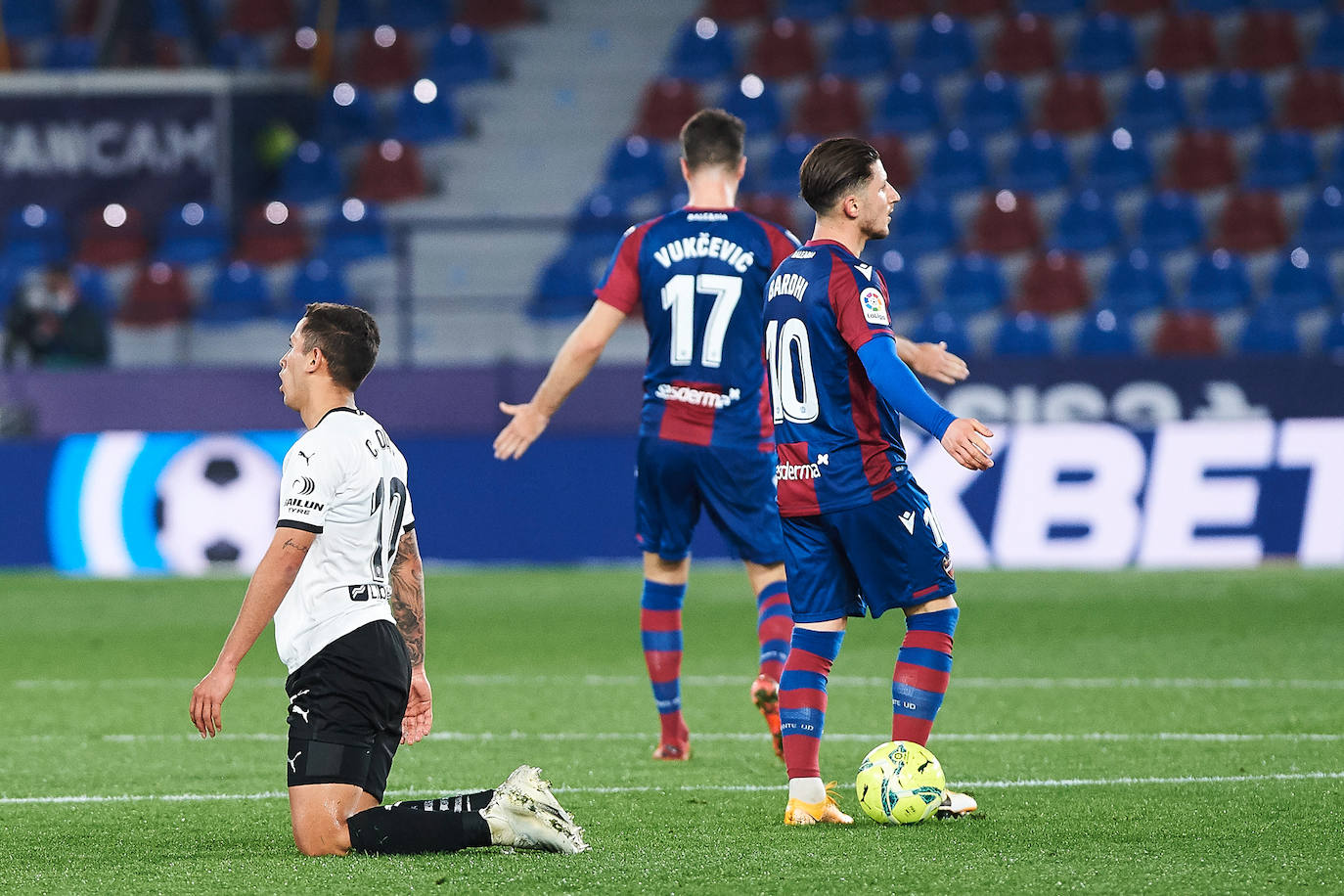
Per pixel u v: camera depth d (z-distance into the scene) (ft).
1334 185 207.00
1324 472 148.46
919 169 209.77
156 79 198.90
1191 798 59.11
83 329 165.17
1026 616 120.88
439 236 201.67
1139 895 44.34
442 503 155.43
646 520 71.36
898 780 54.70
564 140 222.07
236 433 154.30
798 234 186.50
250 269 192.24
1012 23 226.79
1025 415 151.43
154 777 67.51
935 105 216.33
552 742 75.77
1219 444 148.56
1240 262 191.11
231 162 201.36
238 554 153.69
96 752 73.82
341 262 200.85
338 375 51.03
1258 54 223.51
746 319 69.67
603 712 84.94
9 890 47.11
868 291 53.57
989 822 54.85
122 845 53.62
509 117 225.35
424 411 157.17
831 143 56.03
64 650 111.14
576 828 49.83
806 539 55.83
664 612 71.10
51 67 229.66
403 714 51.70
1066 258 191.83
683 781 65.21
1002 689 90.07
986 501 149.59
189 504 153.79
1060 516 149.28
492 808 49.06
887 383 51.85
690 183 71.92
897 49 231.71
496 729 79.77
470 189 215.10
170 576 151.23
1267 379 150.10
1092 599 129.49
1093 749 70.95
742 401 69.72
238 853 51.75
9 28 239.91
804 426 54.95
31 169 198.59
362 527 49.75
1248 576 141.18
